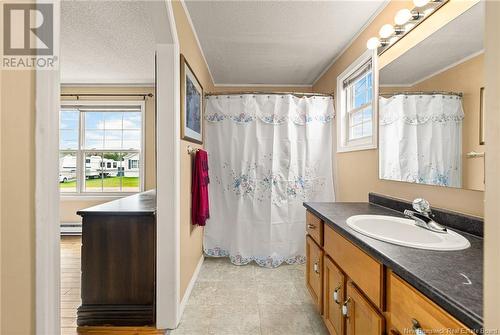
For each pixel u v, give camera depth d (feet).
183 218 6.37
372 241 3.48
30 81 2.11
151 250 5.84
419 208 4.26
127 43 8.67
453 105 4.17
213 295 6.93
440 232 3.85
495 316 1.42
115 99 13.05
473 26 3.85
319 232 5.44
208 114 9.19
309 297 6.86
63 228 12.49
